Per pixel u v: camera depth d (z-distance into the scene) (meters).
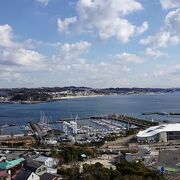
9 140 190.25
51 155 123.00
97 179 80.81
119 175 82.00
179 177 94.25
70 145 164.12
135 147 158.12
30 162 101.56
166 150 138.88
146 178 83.25
